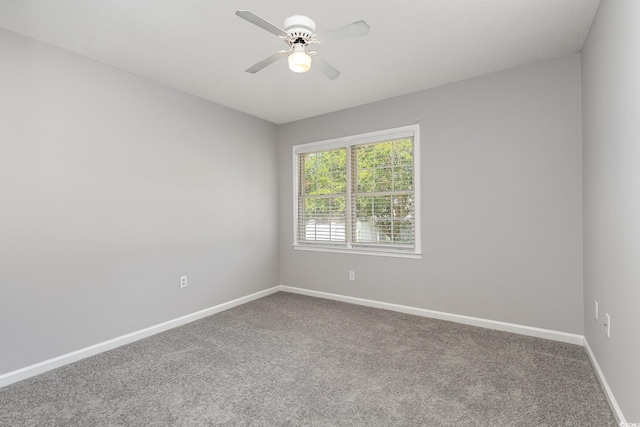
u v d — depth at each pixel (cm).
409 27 228
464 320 325
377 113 378
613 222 182
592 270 233
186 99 345
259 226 437
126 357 260
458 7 206
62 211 251
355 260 401
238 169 406
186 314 341
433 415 181
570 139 272
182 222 340
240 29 229
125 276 291
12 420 181
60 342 248
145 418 181
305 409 188
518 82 294
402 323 329
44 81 243
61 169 251
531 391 203
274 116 434
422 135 348
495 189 307
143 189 305
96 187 272
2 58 223
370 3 201
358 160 402
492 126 307
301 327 322
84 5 199
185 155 344
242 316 358
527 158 291
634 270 150
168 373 233
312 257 439
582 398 195
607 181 193
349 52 264
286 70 296
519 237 296
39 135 239
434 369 233
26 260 233
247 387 212
